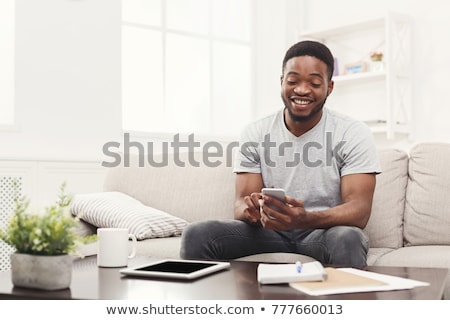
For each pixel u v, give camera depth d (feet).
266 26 14.20
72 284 4.01
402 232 6.81
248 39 14.19
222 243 5.87
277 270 4.09
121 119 11.18
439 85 12.22
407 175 7.04
